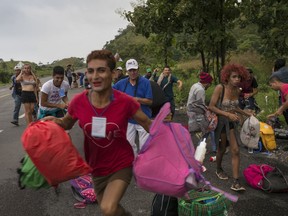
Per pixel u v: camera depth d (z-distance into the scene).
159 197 3.74
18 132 10.50
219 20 12.60
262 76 17.97
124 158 3.26
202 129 6.88
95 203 5.00
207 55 14.59
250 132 5.49
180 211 3.71
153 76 12.88
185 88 16.16
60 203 5.08
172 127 3.27
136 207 4.87
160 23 14.48
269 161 6.70
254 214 4.51
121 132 3.17
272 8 9.66
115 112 3.12
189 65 27.81
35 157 2.96
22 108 17.02
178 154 3.12
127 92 5.54
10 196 5.43
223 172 5.88
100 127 3.11
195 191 3.89
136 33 15.48
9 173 6.59
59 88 6.18
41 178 3.05
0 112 15.83
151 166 3.06
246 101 9.73
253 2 10.95
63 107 6.20
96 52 3.12
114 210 3.04
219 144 5.68
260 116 9.30
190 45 14.33
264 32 10.86
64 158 2.99
